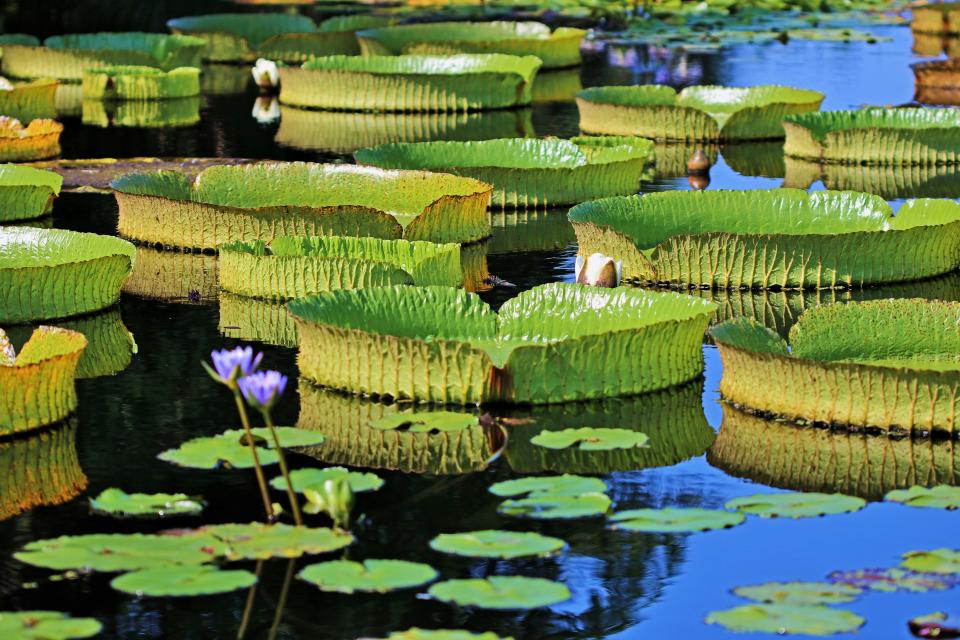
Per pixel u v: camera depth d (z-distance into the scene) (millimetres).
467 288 13117
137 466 8688
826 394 9258
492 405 9688
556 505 7934
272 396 7406
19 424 9281
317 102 24844
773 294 12805
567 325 10523
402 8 38875
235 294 12766
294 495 7602
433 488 8312
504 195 16562
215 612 6891
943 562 7297
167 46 29312
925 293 12781
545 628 6820
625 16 37781
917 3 40250
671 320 9961
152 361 10898
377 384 9852
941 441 9023
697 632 6754
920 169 19203
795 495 8047
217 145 20922
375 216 13938
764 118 21703
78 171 18531
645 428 9328
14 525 7797
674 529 7539
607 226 13047
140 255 14195
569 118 23719
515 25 30703
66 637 6434
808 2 39781
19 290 11844
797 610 6715
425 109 24391
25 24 34875
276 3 39500
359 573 6930
